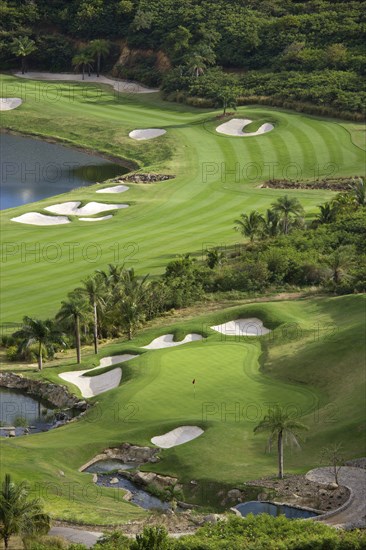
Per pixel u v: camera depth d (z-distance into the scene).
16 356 109.38
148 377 96.94
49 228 151.00
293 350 99.75
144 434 86.25
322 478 74.88
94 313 107.69
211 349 103.25
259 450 81.94
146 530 60.50
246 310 111.75
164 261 134.38
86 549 60.72
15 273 131.12
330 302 112.12
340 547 59.47
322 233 139.88
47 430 92.06
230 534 62.38
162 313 119.31
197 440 83.81
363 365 93.12
